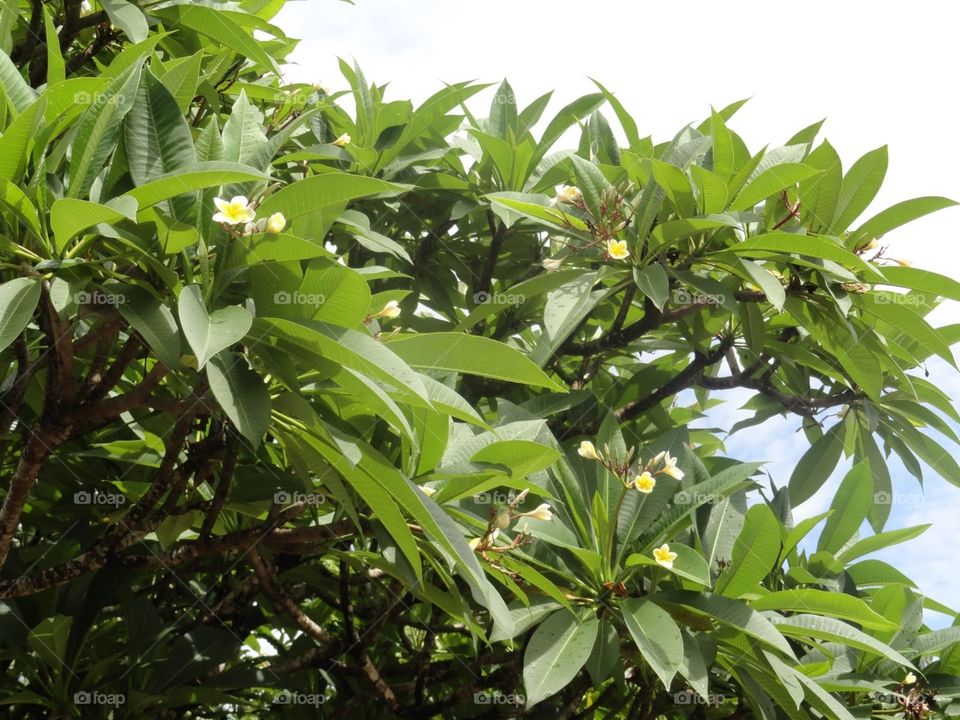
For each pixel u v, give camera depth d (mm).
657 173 4488
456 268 6082
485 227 6227
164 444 4207
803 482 5801
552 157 5902
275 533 3607
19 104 3031
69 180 2801
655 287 4414
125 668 4164
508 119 6191
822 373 5891
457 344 3068
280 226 2689
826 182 4957
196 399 2951
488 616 4711
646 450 4699
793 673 3994
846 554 5402
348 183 2758
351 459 2760
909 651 4902
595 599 4152
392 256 6000
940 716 4781
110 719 4008
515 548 3812
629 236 4723
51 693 4008
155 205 2770
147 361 4094
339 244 5641
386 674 5074
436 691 5305
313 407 3352
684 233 4500
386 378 2674
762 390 5621
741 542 4266
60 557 4309
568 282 4578
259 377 2750
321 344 2711
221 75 4941
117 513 4148
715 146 4770
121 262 2924
